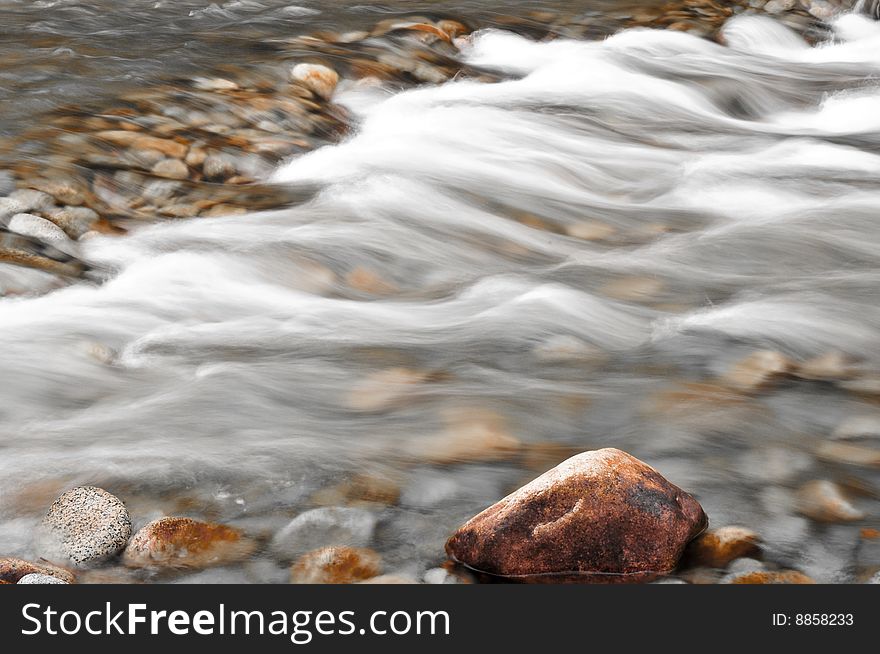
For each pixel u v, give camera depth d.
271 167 6.59
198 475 3.47
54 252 5.31
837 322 4.74
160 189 6.07
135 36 8.81
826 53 10.60
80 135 6.44
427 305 5.11
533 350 4.51
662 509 3.01
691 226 6.17
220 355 4.45
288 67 7.93
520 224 6.16
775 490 3.38
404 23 9.48
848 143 7.71
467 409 3.95
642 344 4.59
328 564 3.04
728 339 4.57
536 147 7.34
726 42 10.40
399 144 7.14
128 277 5.20
